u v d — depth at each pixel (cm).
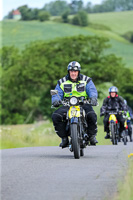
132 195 1389
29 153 3462
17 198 1498
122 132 4753
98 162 2508
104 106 4600
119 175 1975
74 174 2027
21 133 7138
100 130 3684
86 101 2728
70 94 2770
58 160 2662
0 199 1488
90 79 2781
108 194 1527
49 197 1497
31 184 1784
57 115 2728
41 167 2327
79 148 2720
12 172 2173
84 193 1557
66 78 2795
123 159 2667
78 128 2708
